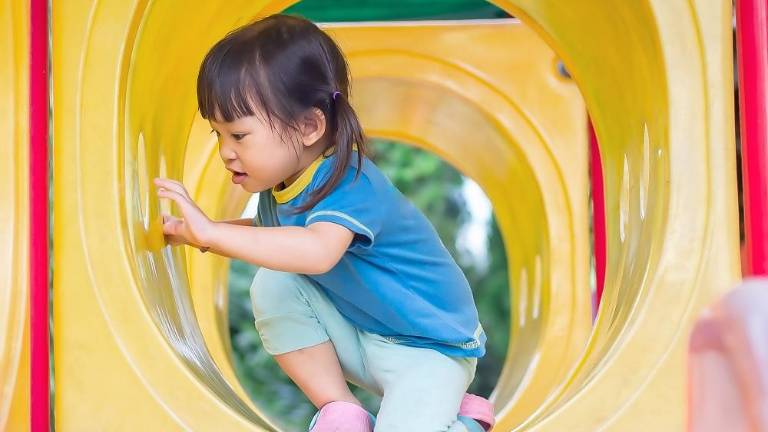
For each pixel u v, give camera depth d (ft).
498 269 21.95
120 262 4.88
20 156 5.45
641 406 4.80
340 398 5.82
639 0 5.26
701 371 2.83
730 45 5.12
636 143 5.68
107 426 4.76
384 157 21.98
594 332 6.02
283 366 5.91
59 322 4.83
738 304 2.75
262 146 5.37
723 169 5.05
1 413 5.08
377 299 5.65
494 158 10.24
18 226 5.42
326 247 5.22
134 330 4.83
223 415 4.75
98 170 4.95
